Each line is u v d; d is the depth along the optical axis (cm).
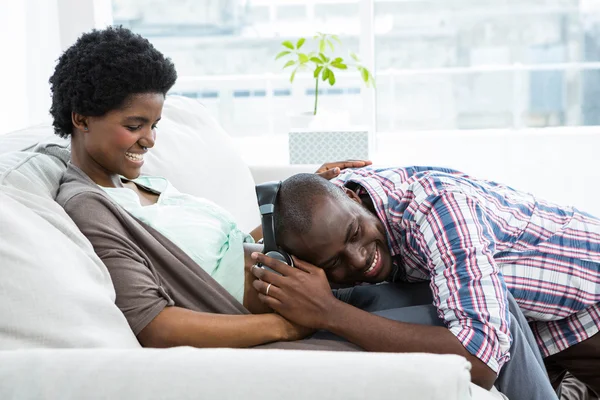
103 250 126
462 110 387
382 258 145
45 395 90
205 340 124
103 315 114
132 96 133
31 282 108
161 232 138
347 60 378
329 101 384
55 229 120
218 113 389
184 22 380
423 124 389
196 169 197
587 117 383
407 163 392
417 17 379
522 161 389
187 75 385
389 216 148
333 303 130
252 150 390
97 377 90
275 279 132
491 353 123
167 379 89
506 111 385
